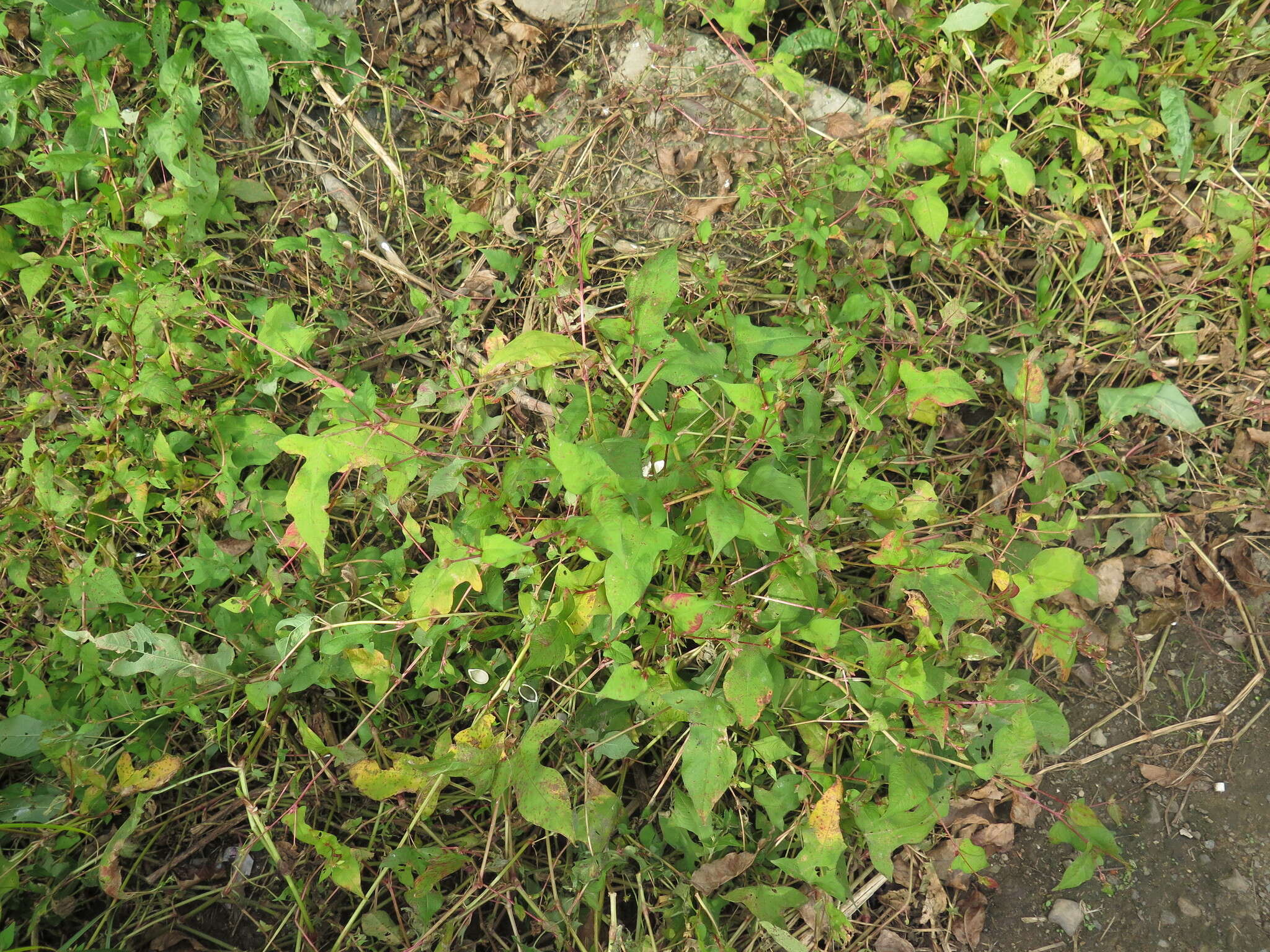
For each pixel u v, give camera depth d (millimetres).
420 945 1765
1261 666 2209
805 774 1799
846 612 2041
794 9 2496
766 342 1781
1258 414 2307
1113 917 2035
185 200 2061
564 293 1865
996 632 2191
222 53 2129
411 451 1636
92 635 1878
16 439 2066
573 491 1469
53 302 2186
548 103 2455
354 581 1881
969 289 2391
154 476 1920
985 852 2027
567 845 1933
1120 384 2408
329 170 2383
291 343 1853
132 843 1806
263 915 1910
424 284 2336
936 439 2311
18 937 1779
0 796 1768
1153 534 2234
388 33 2418
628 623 1768
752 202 2256
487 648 1996
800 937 1926
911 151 2164
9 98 2121
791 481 1633
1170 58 2432
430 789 1676
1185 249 2367
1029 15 2326
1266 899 2037
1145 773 2135
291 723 1955
